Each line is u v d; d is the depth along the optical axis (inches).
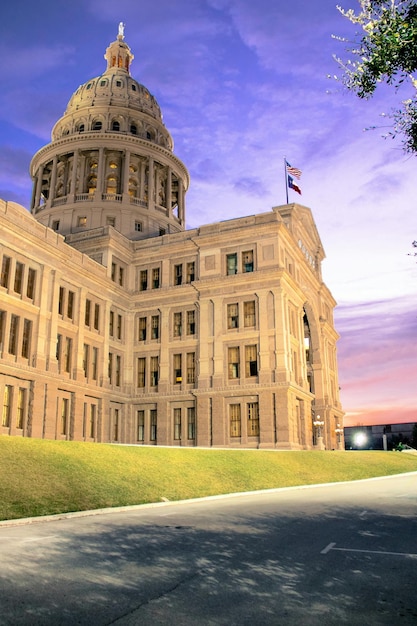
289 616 334.0
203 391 2295.8
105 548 526.9
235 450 1686.8
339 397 3476.9
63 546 534.9
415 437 5000.0
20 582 396.8
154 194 3383.4
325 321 3203.7
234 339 2314.2
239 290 2353.6
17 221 1958.7
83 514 820.6
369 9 539.8
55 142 3299.7
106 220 3095.5
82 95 3607.3
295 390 2241.6
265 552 521.0
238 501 1012.5
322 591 389.4
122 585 395.9
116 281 2576.3
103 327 2389.3
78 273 2247.8
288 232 2427.4
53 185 3243.1
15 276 1937.7
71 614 330.6
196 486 1152.8
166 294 2529.5
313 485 1392.7
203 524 694.5
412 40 514.0
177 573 431.8
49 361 2000.5
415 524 714.8
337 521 737.6
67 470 1033.5
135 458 1273.4
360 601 366.0
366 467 1866.4
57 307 2086.6
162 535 606.5
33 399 1905.8
